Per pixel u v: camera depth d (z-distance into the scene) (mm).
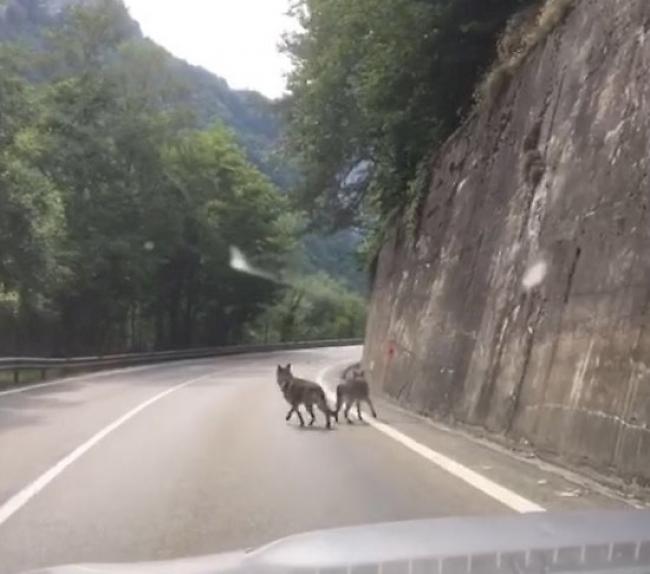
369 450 12953
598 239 12359
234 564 3684
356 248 44531
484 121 20953
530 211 15961
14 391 25094
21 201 31781
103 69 49969
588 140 13883
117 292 53250
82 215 47375
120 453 12648
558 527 3783
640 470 9273
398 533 3727
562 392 12102
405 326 25109
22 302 38688
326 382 30406
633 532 3641
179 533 7797
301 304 92312
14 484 10172
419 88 25891
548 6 18047
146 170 52875
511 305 15570
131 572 4020
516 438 13391
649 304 10125
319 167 36812
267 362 50406
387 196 31078
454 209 22094
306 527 7980
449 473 10750
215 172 67188
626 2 13867
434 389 19391
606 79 13891
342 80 31438
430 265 23516
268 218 69750
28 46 39625
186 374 36656
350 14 25938
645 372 9789
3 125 31438
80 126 47406
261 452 12766
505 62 20172
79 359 35906
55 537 7648
